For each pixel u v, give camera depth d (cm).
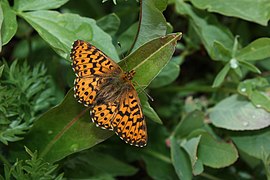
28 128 31
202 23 34
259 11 33
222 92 36
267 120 33
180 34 28
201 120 34
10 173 29
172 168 35
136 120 28
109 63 29
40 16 31
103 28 33
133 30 33
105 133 30
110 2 37
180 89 36
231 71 34
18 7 31
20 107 31
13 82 31
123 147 35
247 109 33
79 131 30
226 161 32
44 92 32
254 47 33
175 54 38
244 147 33
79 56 28
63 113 30
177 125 35
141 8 29
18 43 37
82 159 33
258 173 35
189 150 33
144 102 30
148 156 35
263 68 36
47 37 30
